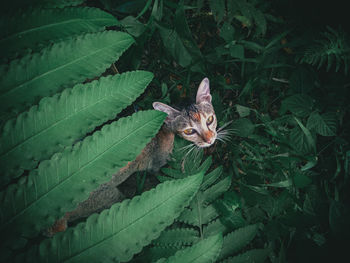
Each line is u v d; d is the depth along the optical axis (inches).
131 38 6.6
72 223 16.8
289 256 16.3
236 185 19.4
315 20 22.5
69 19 6.3
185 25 18.6
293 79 20.8
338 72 21.4
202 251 7.0
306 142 19.4
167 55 21.2
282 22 22.7
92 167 5.9
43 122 5.7
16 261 5.2
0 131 5.4
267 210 16.5
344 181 19.3
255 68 21.6
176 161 14.2
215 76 22.2
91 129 6.1
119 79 6.4
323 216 17.7
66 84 6.0
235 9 20.3
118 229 6.0
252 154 20.1
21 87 5.7
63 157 5.8
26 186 5.4
